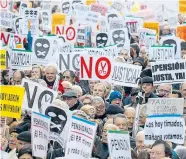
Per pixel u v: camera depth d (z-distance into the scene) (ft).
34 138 68.54
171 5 165.58
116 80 97.30
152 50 109.91
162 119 70.44
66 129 72.59
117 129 72.69
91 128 67.51
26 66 102.42
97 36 124.88
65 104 76.13
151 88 91.40
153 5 167.12
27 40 121.49
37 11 138.31
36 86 78.02
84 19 145.59
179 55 116.26
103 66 97.86
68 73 100.01
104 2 175.83
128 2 174.50
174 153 65.10
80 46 124.67
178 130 70.33
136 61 111.14
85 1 167.84
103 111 83.20
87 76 98.53
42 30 145.89
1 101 70.44
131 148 70.54
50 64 95.91
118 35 123.65
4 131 72.02
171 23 154.92
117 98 88.22
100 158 73.00
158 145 62.39
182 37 129.70
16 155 69.62
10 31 134.92
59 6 167.22
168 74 91.04
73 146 67.56
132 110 80.69
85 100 84.69
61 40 116.57
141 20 138.21
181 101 71.92
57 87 95.35
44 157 69.10
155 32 130.62
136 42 136.56
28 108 78.13
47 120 69.10
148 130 70.54
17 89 70.18
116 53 112.37
